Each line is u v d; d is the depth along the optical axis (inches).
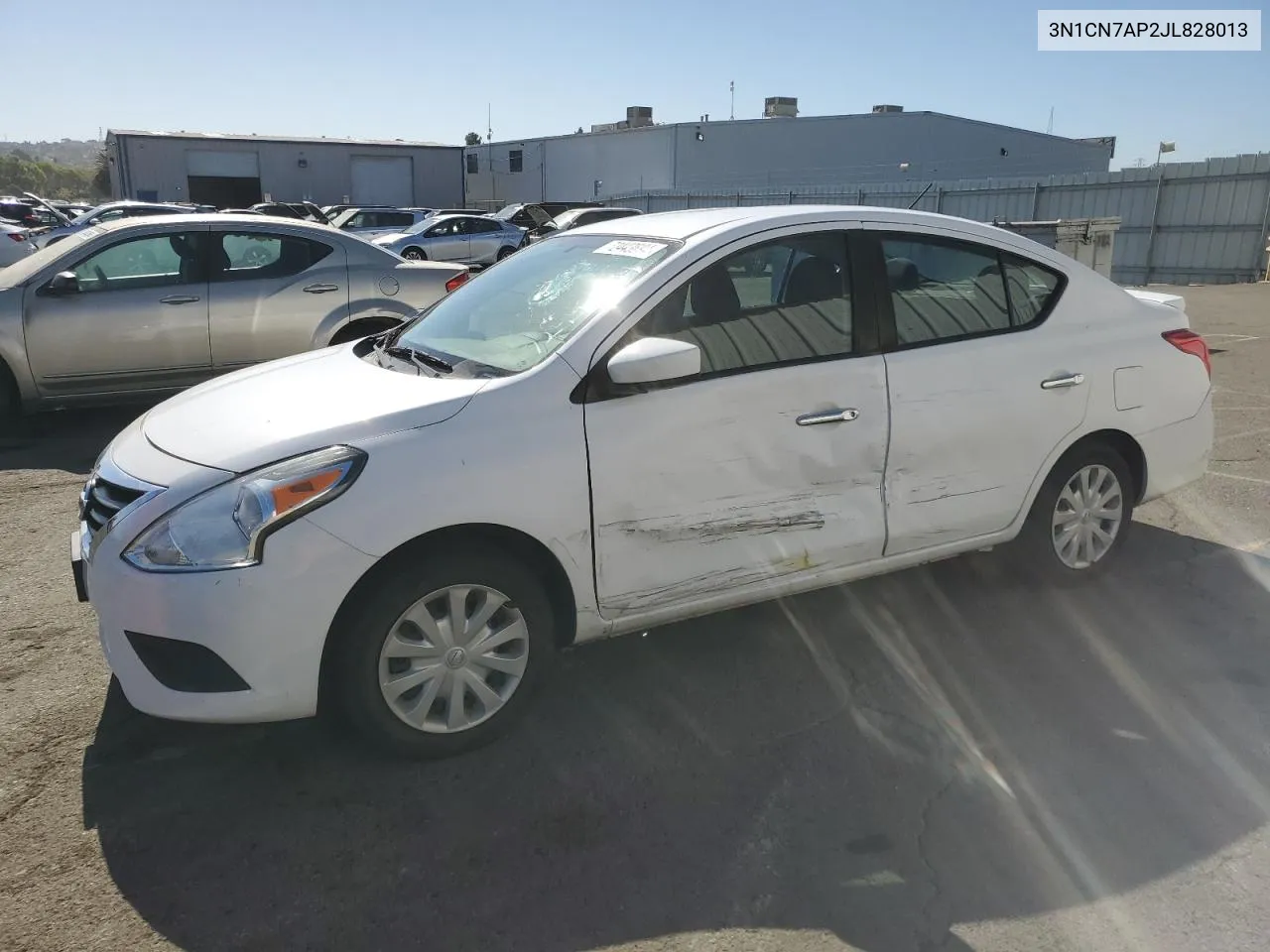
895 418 143.1
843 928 95.3
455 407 118.0
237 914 97.2
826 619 163.3
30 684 141.3
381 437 113.7
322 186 1696.6
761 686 141.7
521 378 121.7
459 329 148.6
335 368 144.6
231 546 107.1
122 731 129.3
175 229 283.7
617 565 126.1
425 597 115.3
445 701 120.5
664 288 130.1
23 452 268.4
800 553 139.2
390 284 304.5
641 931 95.2
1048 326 160.2
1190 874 102.5
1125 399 166.4
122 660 111.6
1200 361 177.3
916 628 159.9
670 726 131.3
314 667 110.3
